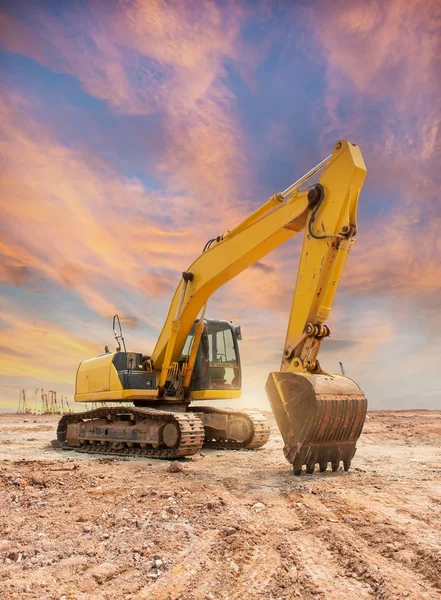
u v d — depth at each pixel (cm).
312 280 927
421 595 380
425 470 955
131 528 568
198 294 1244
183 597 390
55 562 462
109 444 1373
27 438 1814
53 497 730
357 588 403
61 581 418
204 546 504
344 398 884
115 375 1377
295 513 632
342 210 915
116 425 1350
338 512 627
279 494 739
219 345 1420
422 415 2909
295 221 1005
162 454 1197
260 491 762
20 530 559
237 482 840
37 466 1055
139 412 1274
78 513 632
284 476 886
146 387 1355
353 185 918
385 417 2725
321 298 919
